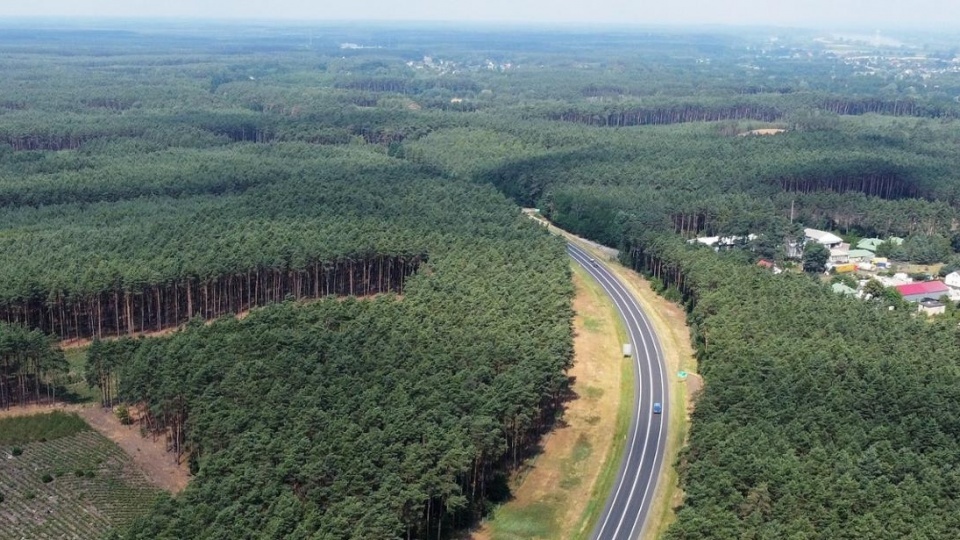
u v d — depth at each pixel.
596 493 147.62
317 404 139.50
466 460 128.62
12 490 138.00
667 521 139.50
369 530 113.88
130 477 142.25
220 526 110.56
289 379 147.00
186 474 143.88
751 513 120.56
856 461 129.38
